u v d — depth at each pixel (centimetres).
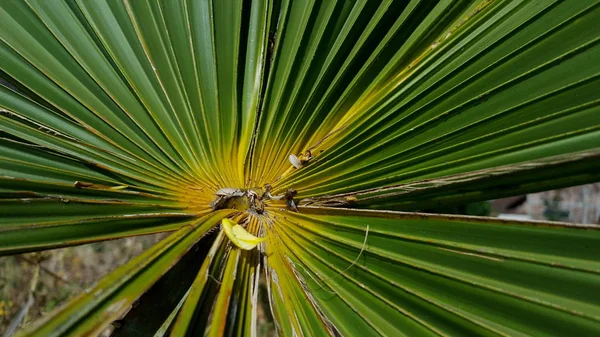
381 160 61
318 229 61
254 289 60
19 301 153
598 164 50
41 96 62
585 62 53
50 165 61
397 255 57
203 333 58
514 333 54
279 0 62
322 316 59
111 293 51
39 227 54
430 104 59
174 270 60
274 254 62
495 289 54
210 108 63
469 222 54
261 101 63
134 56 63
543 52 54
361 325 59
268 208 63
